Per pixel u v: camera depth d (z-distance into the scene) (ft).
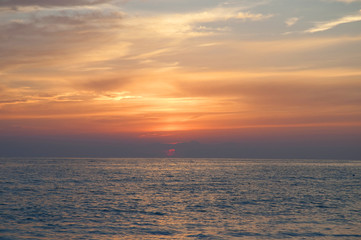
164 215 143.74
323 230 117.80
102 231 116.16
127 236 110.11
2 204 168.14
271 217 140.05
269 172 478.59
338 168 636.89
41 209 154.81
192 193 220.84
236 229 119.65
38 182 292.40
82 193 216.74
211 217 139.95
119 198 194.49
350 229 119.34
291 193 221.46
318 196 205.98
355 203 177.37
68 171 472.03
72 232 114.52
